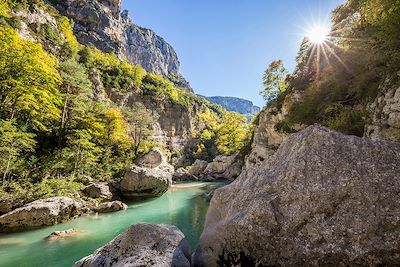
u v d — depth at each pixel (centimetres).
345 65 2194
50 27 6344
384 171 431
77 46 7819
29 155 2636
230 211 564
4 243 1251
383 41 1659
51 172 2419
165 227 632
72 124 3412
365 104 1691
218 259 520
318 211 432
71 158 2698
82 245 1214
